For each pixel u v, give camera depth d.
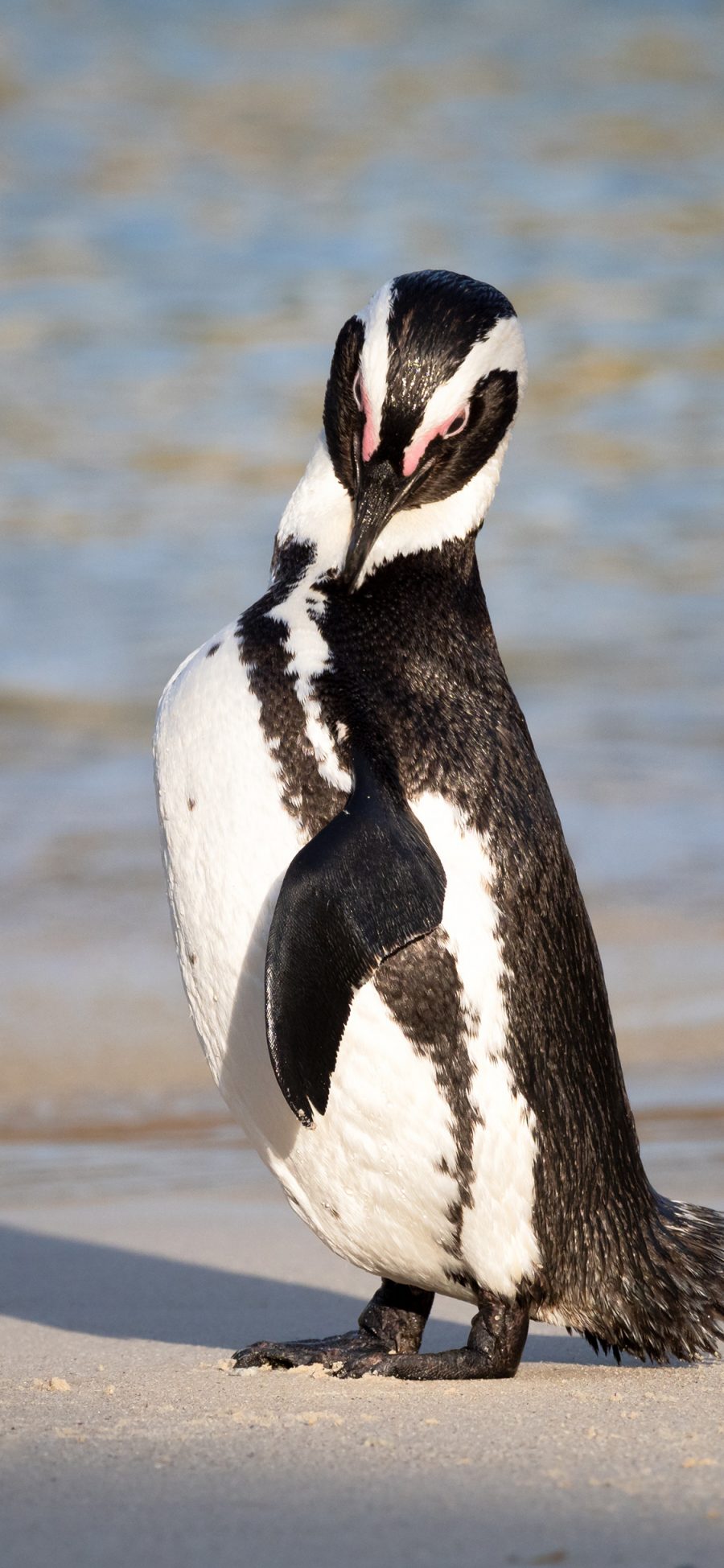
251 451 31.92
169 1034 13.89
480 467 7.08
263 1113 6.77
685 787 20.06
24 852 17.70
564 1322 6.87
